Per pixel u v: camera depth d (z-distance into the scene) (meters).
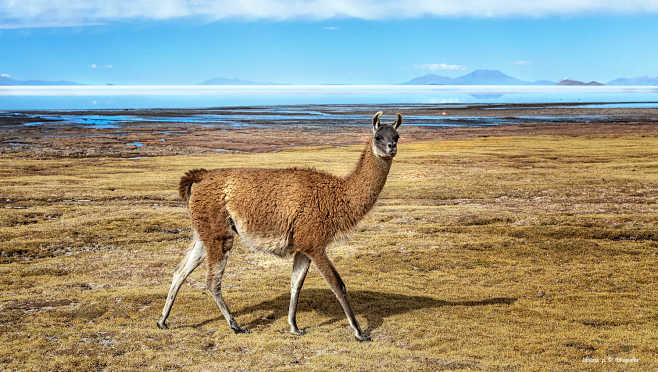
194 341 7.72
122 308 9.24
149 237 15.49
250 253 13.99
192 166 32.97
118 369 6.71
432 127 70.25
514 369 6.86
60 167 32.53
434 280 11.66
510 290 10.90
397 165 32.84
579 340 8.01
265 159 36.25
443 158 35.91
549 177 27.23
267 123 79.50
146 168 32.34
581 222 16.70
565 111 109.12
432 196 22.70
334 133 62.38
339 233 8.00
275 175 7.92
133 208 19.64
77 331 8.02
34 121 78.38
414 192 23.50
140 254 13.70
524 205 20.61
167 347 7.49
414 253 13.82
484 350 7.59
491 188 24.27
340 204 7.86
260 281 11.32
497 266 12.73
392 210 19.41
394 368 6.80
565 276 11.86
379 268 12.62
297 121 84.44
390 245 14.70
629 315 9.32
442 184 25.39
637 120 78.12
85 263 12.61
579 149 40.88
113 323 8.53
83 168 32.12
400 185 25.23
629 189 23.66
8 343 7.46
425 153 39.00
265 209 7.74
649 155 36.59
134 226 16.58
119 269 12.13
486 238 15.30
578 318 9.14
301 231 7.73
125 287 10.78
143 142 50.41
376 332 8.36
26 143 47.69
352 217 7.99
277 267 12.67
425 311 9.44
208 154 42.06
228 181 7.90
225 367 6.79
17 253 13.63
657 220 16.70
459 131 63.94
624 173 28.50
